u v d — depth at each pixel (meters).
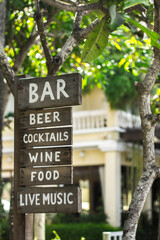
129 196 15.93
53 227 6.59
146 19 5.22
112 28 3.28
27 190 3.55
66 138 3.54
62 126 3.89
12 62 7.36
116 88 15.16
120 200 16.14
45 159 3.56
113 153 16.08
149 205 16.34
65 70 9.09
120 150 16.11
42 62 8.18
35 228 5.82
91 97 17.70
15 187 3.59
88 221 15.29
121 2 3.36
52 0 3.46
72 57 8.73
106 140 16.19
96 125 16.72
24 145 3.65
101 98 17.50
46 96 3.62
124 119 16.38
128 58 7.01
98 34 3.57
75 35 4.81
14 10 7.45
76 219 15.25
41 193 3.51
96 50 3.64
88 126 16.86
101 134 16.42
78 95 3.52
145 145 4.27
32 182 3.56
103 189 16.62
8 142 18.11
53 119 3.60
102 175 16.73
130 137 15.44
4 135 18.17
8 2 7.25
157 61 4.33
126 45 7.59
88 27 4.81
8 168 18.00
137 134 15.22
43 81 3.64
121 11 3.50
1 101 6.88
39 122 3.64
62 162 3.51
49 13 7.08
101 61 8.33
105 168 16.22
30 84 3.68
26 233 3.59
